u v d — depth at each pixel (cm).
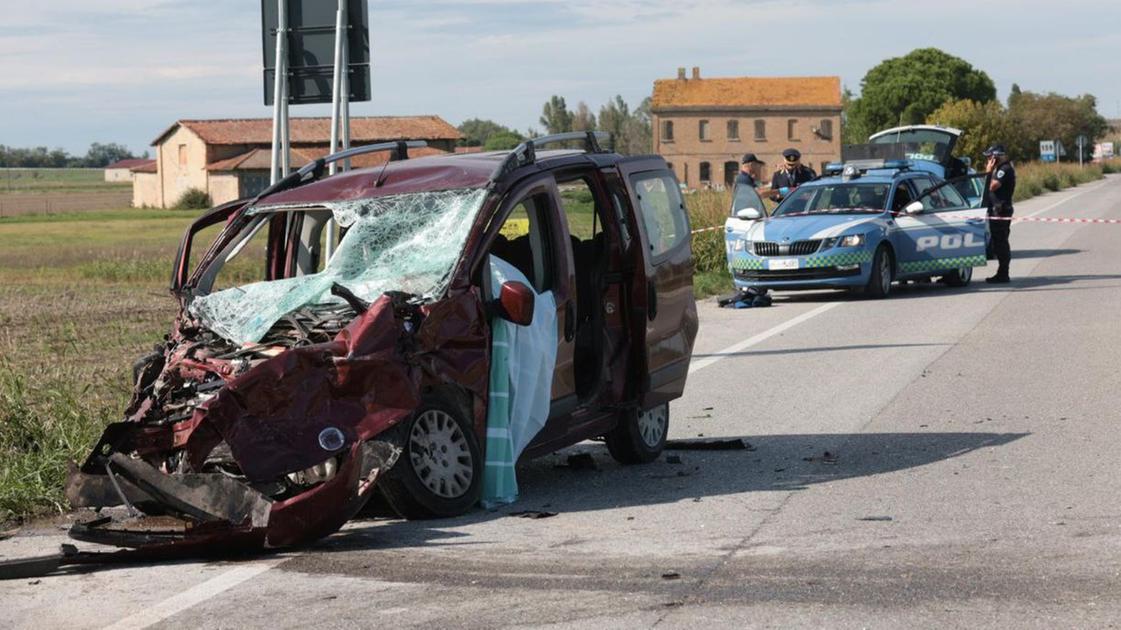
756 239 2061
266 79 1260
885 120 13362
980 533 661
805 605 540
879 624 511
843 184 2209
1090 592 548
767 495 780
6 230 7119
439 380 712
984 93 13362
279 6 1243
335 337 693
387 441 684
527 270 850
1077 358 1330
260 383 658
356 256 767
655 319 891
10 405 964
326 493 651
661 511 746
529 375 770
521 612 542
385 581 600
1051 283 2208
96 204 11956
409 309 709
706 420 1079
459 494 738
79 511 807
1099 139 16712
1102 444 898
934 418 1034
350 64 1250
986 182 2292
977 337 1528
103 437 693
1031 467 832
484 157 841
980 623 510
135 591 604
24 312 2225
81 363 1463
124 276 3403
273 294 753
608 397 864
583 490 820
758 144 12544
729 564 614
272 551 672
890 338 1553
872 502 748
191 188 10225
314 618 546
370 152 905
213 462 691
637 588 575
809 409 1105
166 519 714
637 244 873
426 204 783
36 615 573
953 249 2164
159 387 714
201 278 820
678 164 12644
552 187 815
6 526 784
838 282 2027
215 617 555
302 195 824
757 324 1777
